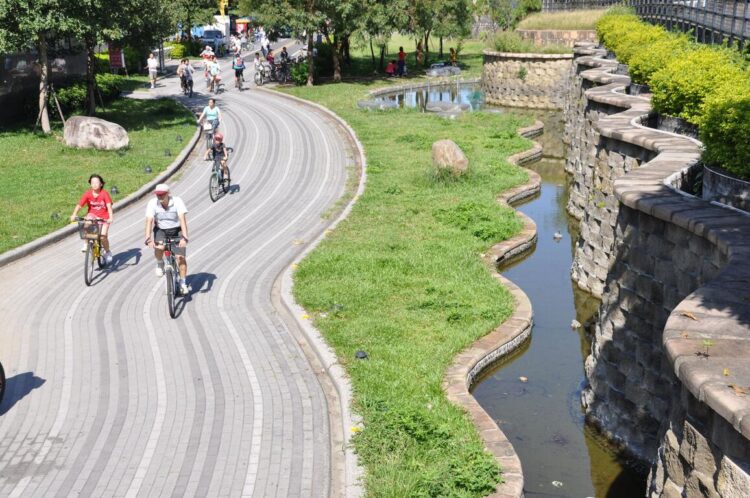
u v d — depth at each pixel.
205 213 18.77
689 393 5.50
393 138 29.53
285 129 30.88
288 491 7.56
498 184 22.36
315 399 9.43
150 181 21.09
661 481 6.07
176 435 8.52
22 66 29.72
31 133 27.23
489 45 47.38
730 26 25.23
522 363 12.07
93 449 8.23
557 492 8.88
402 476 7.61
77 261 14.61
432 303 12.90
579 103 25.50
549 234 19.12
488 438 8.70
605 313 10.71
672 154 12.46
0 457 8.05
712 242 8.21
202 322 11.77
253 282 13.72
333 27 45.84
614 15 38.03
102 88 34.62
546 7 65.12
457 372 10.64
